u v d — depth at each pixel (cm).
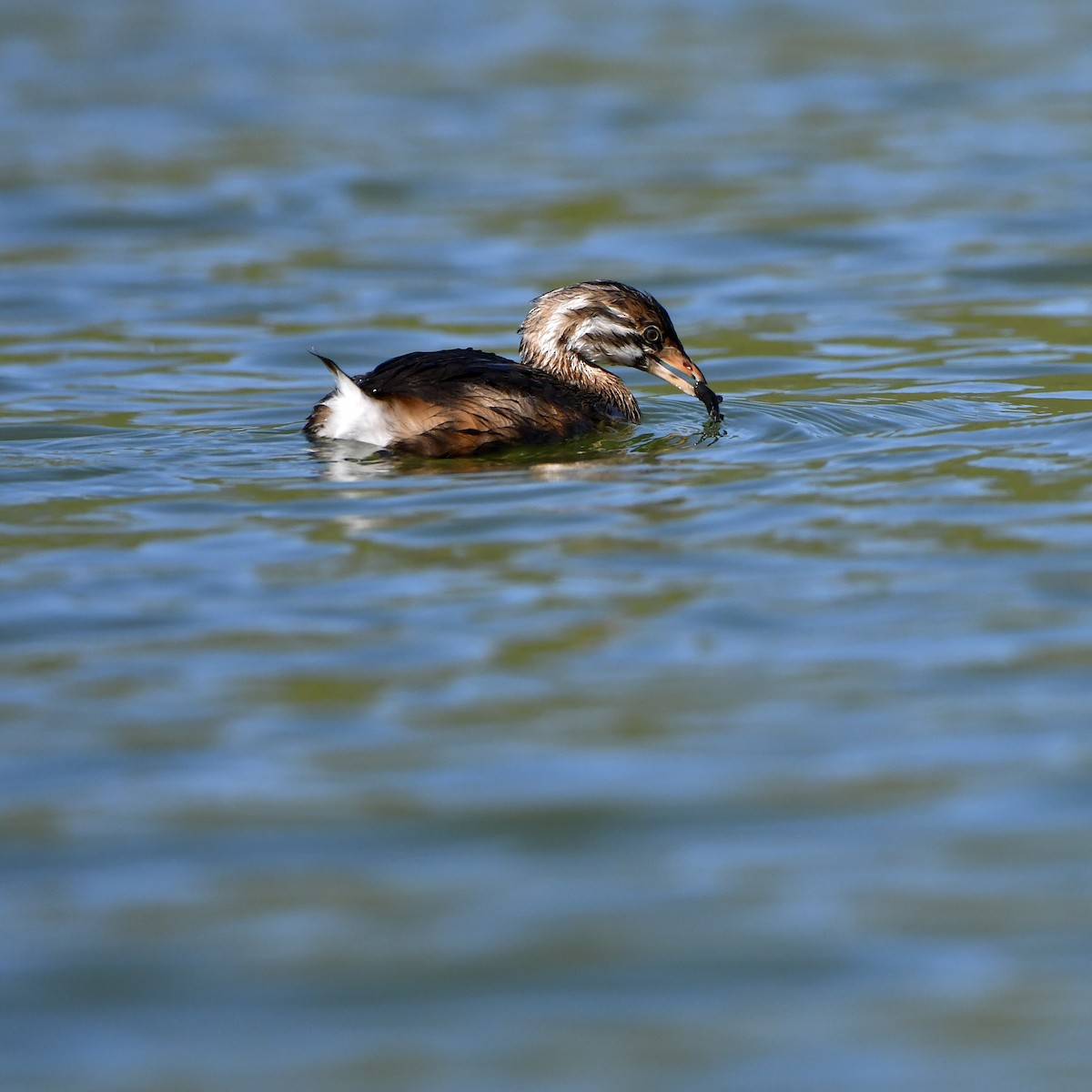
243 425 1861
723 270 2706
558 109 3806
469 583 1316
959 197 3083
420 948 848
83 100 3919
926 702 1099
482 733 1069
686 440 1777
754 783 1003
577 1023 791
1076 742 1040
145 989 818
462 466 1645
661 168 3325
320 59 4381
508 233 2928
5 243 2881
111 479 1612
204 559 1378
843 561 1355
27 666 1167
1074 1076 749
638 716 1088
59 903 888
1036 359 2166
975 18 4797
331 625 1236
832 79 4072
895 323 2397
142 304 2542
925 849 929
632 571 1340
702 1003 805
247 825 961
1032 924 860
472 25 4809
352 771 1022
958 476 1589
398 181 3259
